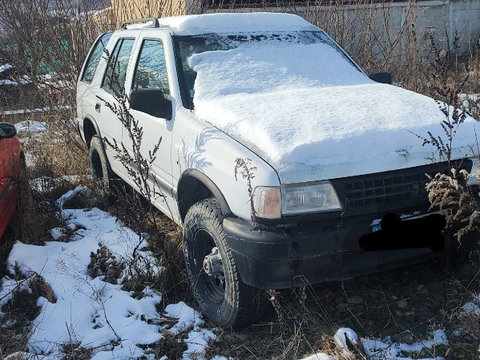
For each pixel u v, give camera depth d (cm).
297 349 324
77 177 663
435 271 379
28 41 802
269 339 342
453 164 329
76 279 423
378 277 387
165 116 410
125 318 373
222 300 357
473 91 741
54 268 439
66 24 823
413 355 308
